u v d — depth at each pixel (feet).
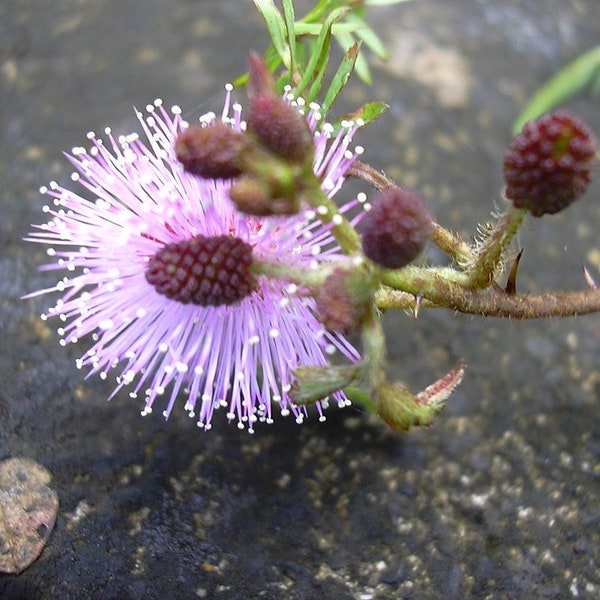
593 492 0.31
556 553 0.29
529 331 0.36
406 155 0.41
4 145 0.39
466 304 0.24
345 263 0.21
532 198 0.21
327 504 0.30
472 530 0.30
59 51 0.43
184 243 0.22
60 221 0.27
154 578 0.27
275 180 0.20
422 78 0.45
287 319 0.25
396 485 0.31
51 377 0.31
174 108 0.26
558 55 0.48
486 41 0.48
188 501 0.29
